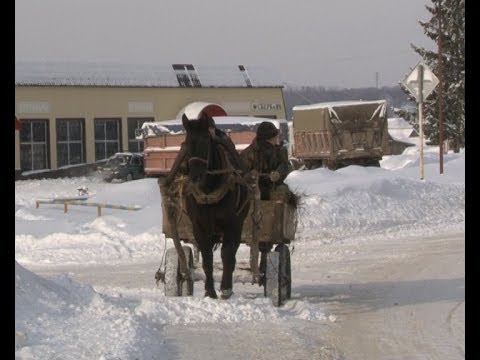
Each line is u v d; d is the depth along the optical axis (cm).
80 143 6519
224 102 7138
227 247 1188
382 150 4878
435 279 1523
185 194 1175
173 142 4078
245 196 1195
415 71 2970
